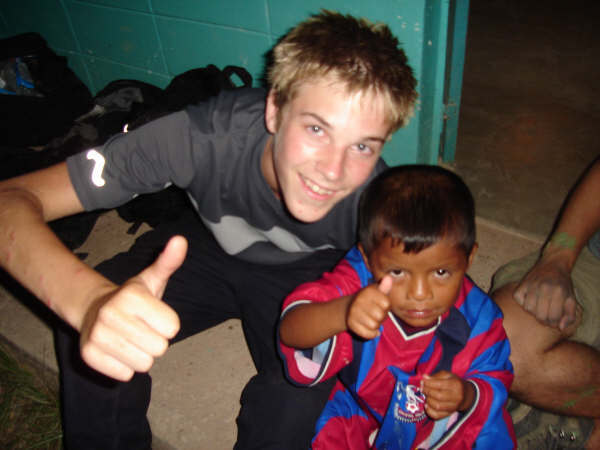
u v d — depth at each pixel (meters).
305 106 0.95
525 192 2.31
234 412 1.54
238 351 1.72
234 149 1.19
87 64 2.81
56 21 2.71
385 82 0.94
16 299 1.94
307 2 1.85
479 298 1.18
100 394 1.17
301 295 1.14
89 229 2.21
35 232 0.96
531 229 2.11
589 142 2.61
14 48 2.57
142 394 1.28
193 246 1.50
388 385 1.19
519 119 2.87
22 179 1.15
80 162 1.18
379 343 1.17
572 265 1.39
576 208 1.42
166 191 2.05
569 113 2.88
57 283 0.87
